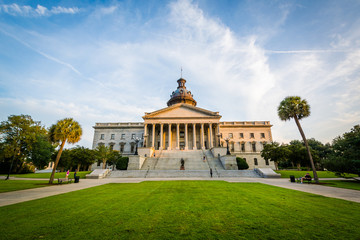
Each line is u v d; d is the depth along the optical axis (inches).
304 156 1638.8
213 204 355.6
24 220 263.1
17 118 1531.7
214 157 1654.8
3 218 273.1
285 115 977.5
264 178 1005.2
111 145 2287.2
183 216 277.1
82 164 1919.3
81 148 1900.8
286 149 1530.5
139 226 235.8
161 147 2033.7
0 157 1465.3
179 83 2883.9
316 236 203.8
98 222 252.5
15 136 1526.8
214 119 2095.2
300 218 266.8
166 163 1478.8
